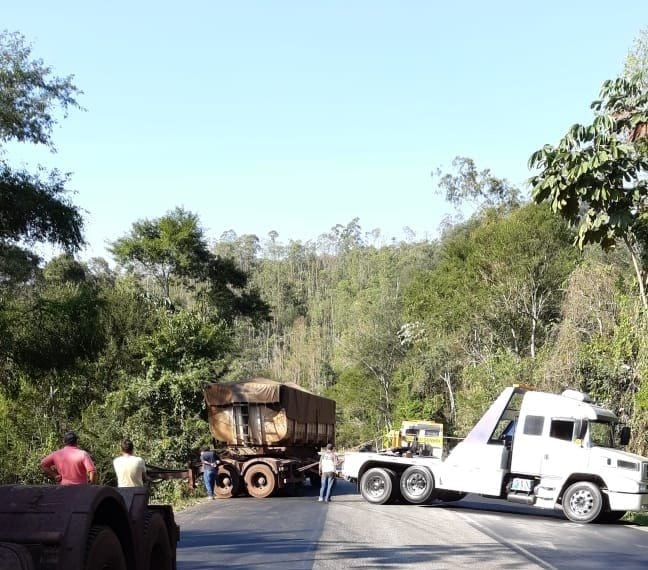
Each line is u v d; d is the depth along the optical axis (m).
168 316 36.34
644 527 19.45
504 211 70.12
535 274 51.03
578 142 15.03
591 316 31.52
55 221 27.44
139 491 7.22
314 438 33.03
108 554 5.92
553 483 20.62
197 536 14.50
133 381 34.72
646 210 15.89
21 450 35.94
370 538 14.31
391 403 79.38
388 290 95.88
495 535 15.48
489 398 42.72
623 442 21.17
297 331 135.50
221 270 63.38
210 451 26.25
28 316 28.98
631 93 15.61
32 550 5.32
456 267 62.16
